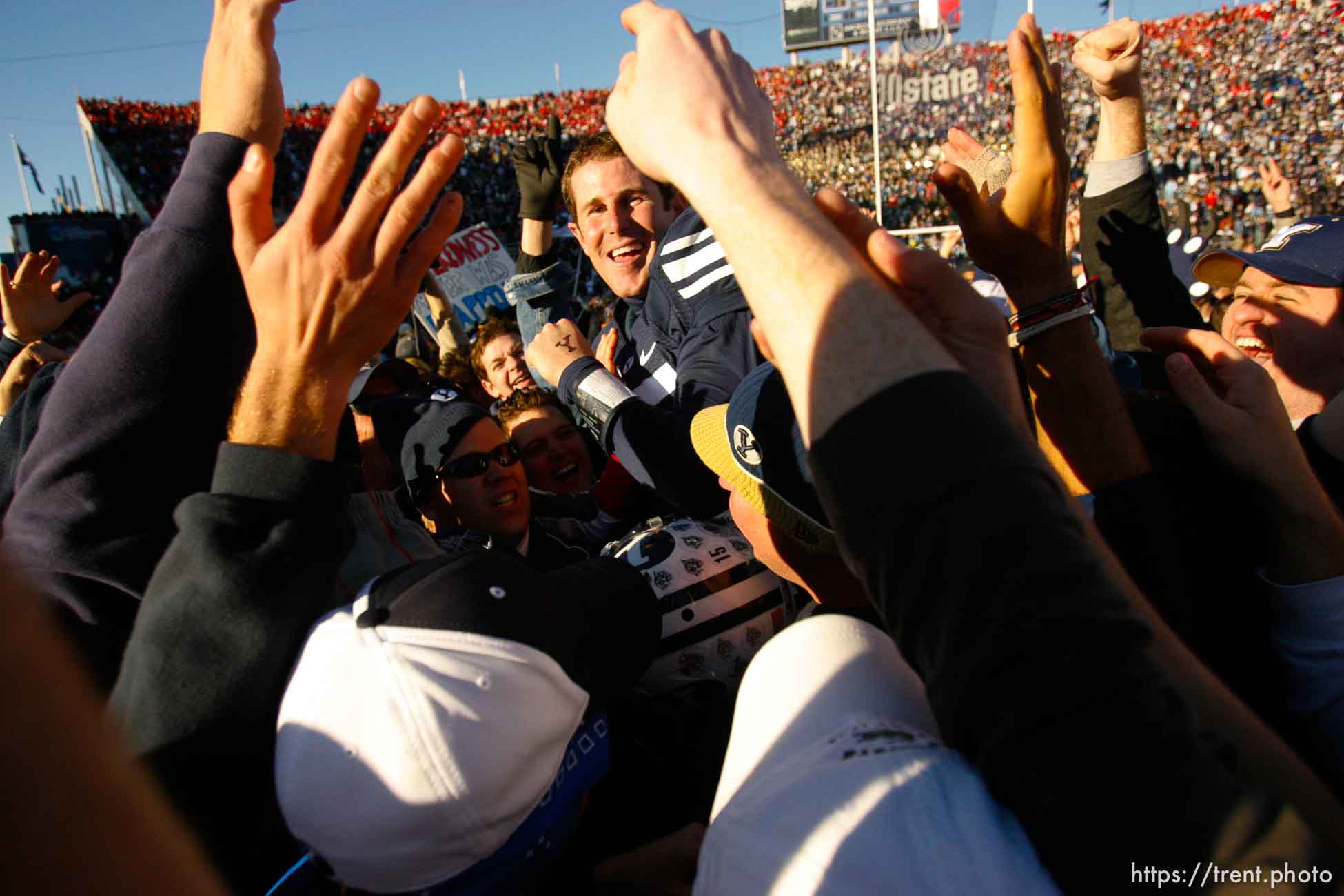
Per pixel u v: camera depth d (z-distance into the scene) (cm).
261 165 91
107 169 2244
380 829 85
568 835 104
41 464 113
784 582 156
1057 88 107
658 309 238
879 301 61
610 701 113
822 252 62
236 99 123
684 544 151
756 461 112
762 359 193
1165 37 2339
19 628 40
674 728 137
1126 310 208
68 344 410
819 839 59
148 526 116
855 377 58
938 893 53
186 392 117
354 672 89
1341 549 104
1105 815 49
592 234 262
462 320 614
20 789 38
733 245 65
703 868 67
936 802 57
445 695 88
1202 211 1886
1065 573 53
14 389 303
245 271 93
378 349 93
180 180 123
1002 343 74
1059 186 108
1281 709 110
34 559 111
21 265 306
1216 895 48
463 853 88
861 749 63
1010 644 52
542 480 289
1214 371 117
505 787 89
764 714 76
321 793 85
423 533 165
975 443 55
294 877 103
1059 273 114
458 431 213
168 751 85
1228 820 49
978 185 146
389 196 87
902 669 78
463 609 95
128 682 88
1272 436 106
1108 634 52
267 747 95
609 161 253
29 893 38
